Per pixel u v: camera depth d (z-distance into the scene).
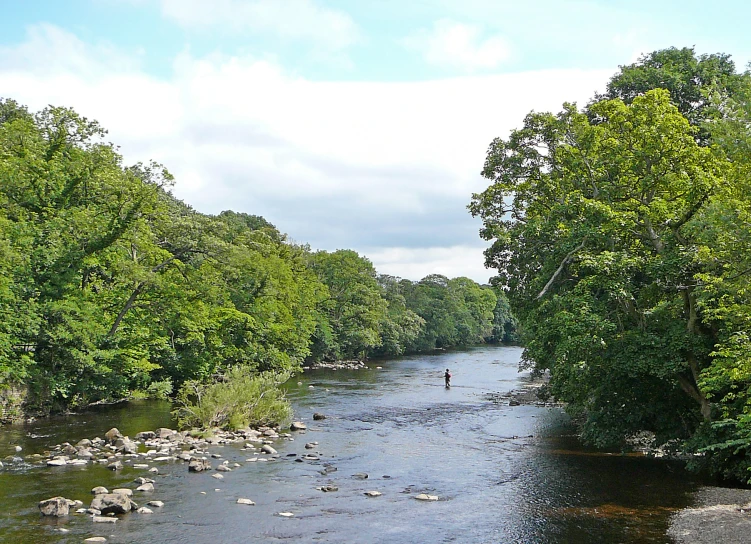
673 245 21.89
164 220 41.44
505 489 18.19
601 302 22.00
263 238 77.56
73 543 12.74
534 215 32.69
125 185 36.38
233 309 46.66
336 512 15.65
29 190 34.16
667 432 22.45
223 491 17.50
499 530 14.13
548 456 23.50
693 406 22.33
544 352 25.70
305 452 23.72
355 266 86.06
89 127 38.16
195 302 41.53
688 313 21.92
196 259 42.38
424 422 32.47
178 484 18.09
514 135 33.62
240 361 47.62
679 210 22.17
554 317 22.80
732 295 16.84
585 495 17.31
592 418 23.70
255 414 29.09
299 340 61.38
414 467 21.39
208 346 43.03
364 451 24.25
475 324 128.75
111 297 36.75
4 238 29.36
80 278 35.22
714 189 20.34
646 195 24.09
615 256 21.56
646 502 16.39
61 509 14.71
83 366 31.39
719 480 19.14
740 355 16.72
